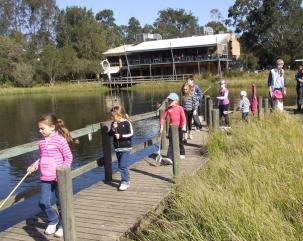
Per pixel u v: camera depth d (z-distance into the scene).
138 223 5.68
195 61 67.12
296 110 16.64
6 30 89.44
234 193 5.50
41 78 74.06
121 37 115.44
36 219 6.00
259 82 51.62
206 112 14.48
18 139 21.52
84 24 79.31
